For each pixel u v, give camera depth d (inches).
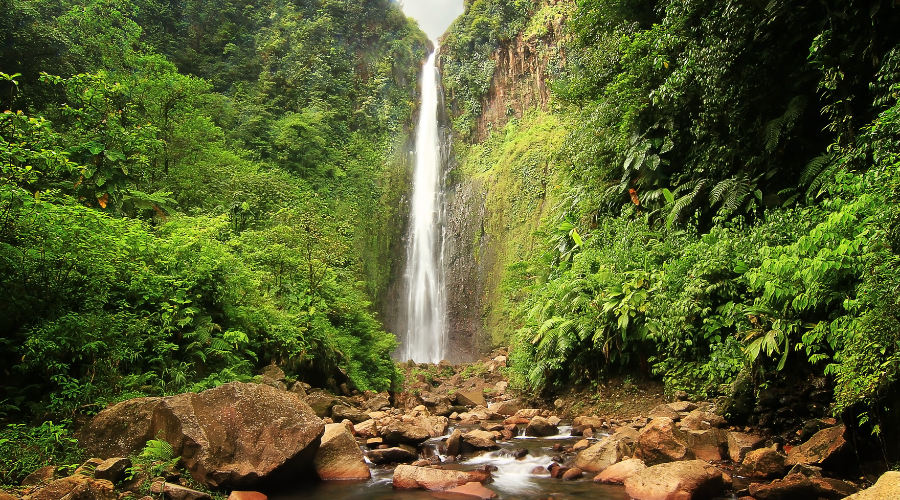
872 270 201.0
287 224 567.8
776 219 335.0
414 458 252.8
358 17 1526.8
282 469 197.9
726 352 299.6
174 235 348.2
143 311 292.7
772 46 391.9
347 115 1373.0
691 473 182.5
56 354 236.5
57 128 618.2
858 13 338.0
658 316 346.0
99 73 502.0
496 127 1407.5
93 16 840.9
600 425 324.8
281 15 1492.4
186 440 189.0
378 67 1482.5
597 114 553.9
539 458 248.8
